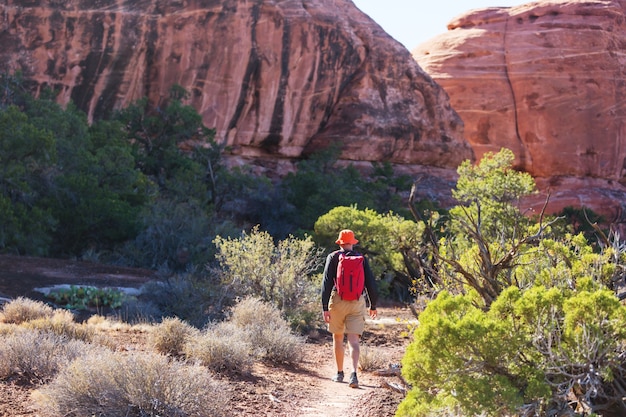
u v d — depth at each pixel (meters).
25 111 31.48
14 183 23.61
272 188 36.44
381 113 49.28
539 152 63.38
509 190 21.78
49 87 35.66
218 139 42.47
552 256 7.08
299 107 46.22
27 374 6.25
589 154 63.38
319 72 46.81
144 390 5.24
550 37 64.81
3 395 5.62
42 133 24.36
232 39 42.09
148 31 39.09
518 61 64.88
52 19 36.44
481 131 64.25
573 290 6.24
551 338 4.98
